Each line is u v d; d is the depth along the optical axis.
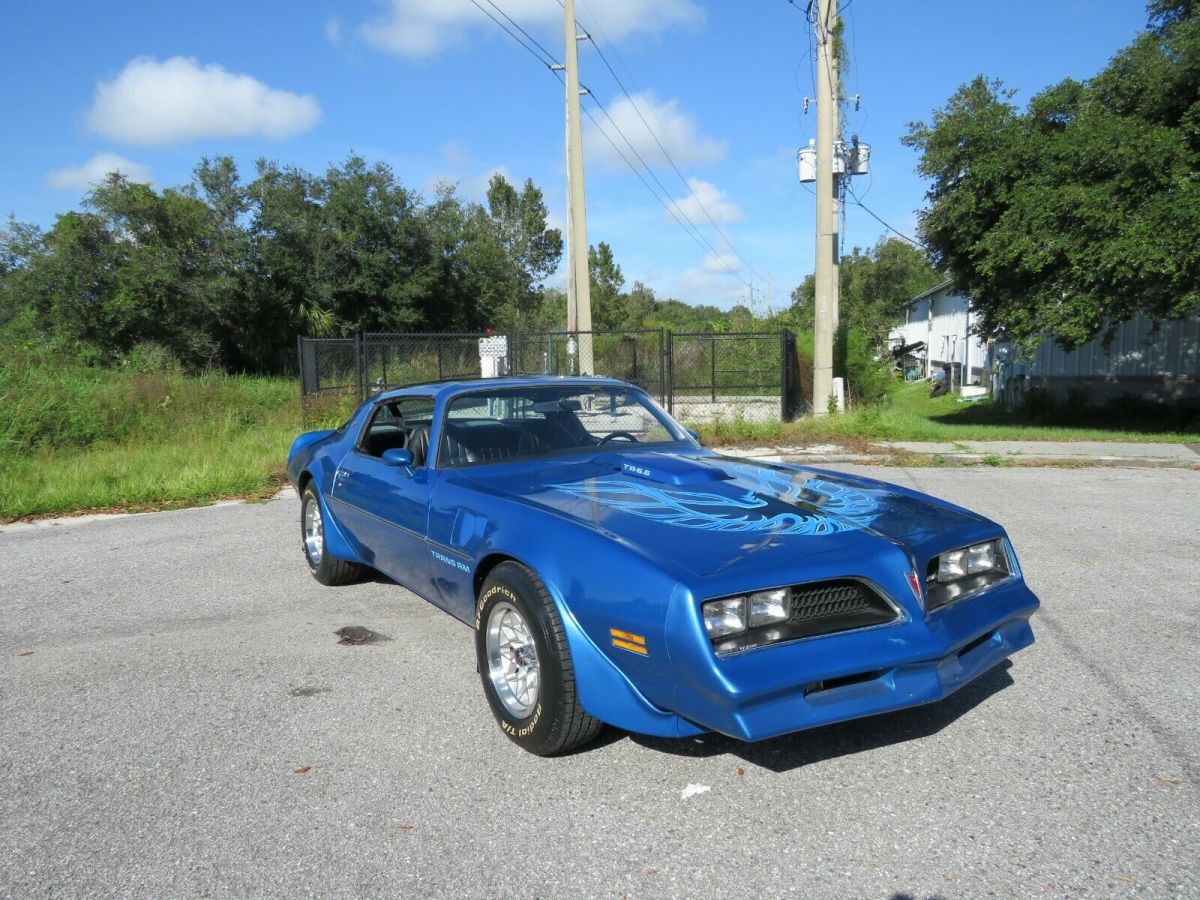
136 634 5.09
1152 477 10.18
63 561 7.01
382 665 4.49
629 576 3.00
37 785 3.31
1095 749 3.37
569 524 3.38
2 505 9.04
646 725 3.05
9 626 5.31
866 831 2.85
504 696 3.60
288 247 33.53
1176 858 2.65
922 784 3.14
